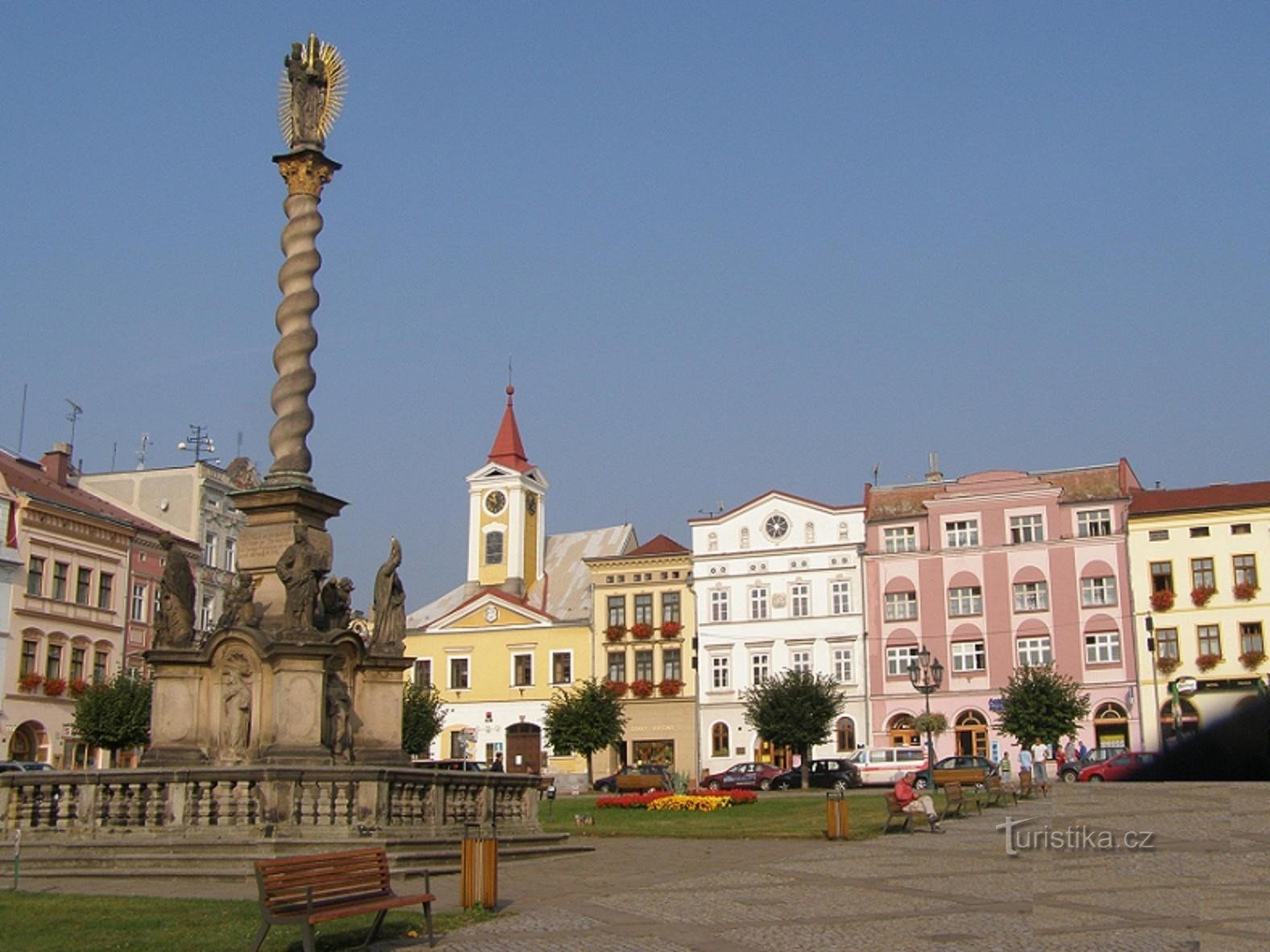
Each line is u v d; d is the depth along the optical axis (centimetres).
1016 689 6975
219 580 8231
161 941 1431
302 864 1389
